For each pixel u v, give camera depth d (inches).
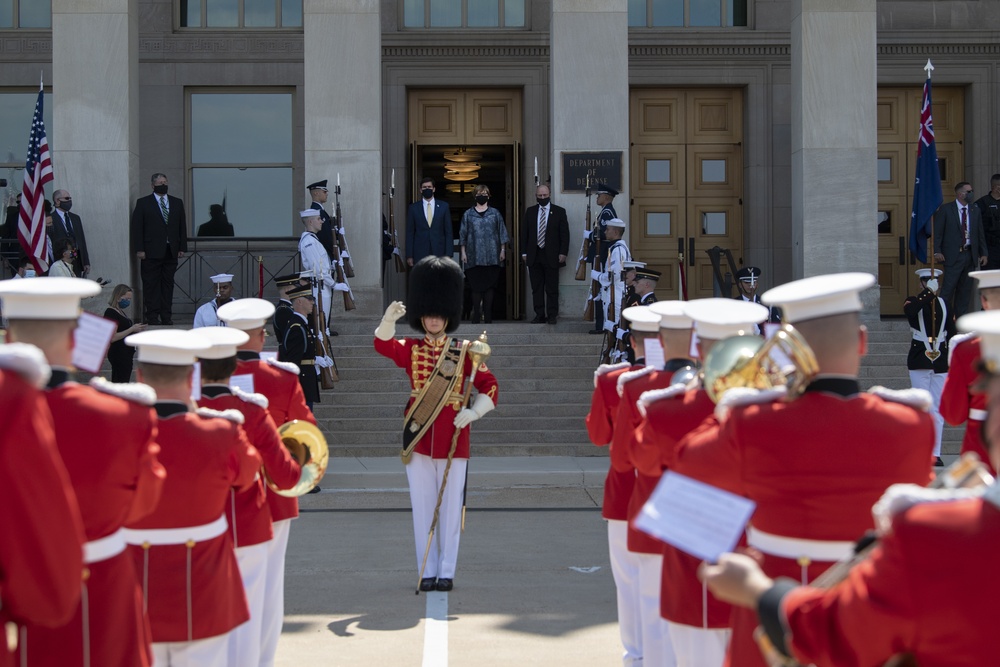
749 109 844.6
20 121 834.8
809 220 687.7
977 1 840.3
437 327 339.9
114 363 580.4
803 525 144.9
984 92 842.8
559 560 371.6
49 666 145.4
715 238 860.0
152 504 159.9
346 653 270.7
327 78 697.6
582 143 695.7
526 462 552.1
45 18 839.7
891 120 857.5
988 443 104.0
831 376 147.3
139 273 698.2
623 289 637.9
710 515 123.3
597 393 260.5
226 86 840.9
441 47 837.2
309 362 495.2
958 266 675.4
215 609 187.3
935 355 540.4
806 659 112.0
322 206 695.1
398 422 589.6
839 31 689.6
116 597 151.5
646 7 848.9
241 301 278.5
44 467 120.6
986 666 100.1
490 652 270.8
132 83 695.7
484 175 868.0
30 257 612.7
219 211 845.2
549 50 829.2
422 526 336.2
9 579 120.7
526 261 687.7
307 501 483.8
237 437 191.3
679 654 191.6
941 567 100.1
